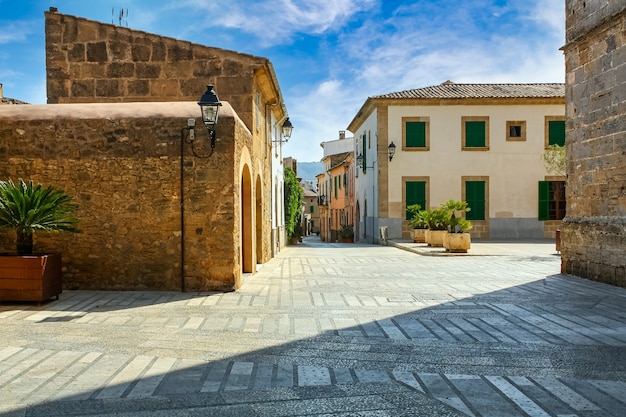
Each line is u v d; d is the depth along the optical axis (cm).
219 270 933
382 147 2625
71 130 943
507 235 2647
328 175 5384
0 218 807
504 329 641
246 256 1220
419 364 500
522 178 2652
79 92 1297
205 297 870
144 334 616
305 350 549
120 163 941
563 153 2270
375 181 2750
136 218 938
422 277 1138
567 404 398
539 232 2658
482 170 2641
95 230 941
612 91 1020
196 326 658
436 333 621
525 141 2642
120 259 939
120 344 572
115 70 1294
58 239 939
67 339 592
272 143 1842
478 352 541
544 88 2834
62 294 895
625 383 445
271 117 1808
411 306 792
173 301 833
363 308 776
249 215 1220
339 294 902
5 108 967
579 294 902
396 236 2623
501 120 2639
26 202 805
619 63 997
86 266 939
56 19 1294
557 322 680
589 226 1084
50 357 523
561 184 2672
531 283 1040
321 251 2066
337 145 5534
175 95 1294
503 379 456
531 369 484
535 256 1659
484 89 2806
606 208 1043
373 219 2839
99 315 724
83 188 942
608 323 673
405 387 437
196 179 934
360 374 471
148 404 400
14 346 562
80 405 398
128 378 459
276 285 1011
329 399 410
